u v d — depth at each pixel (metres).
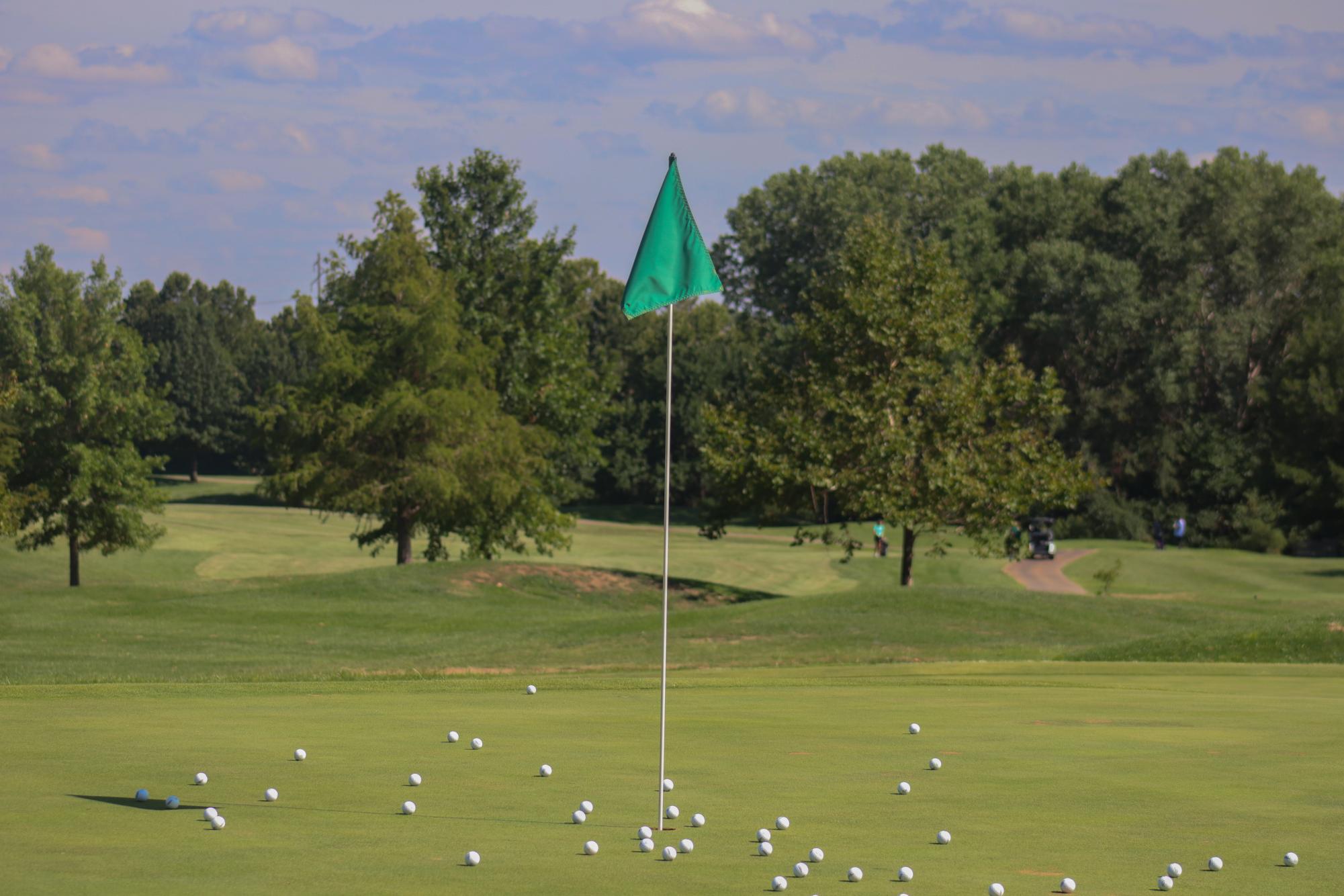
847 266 74.81
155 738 20.00
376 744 19.56
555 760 18.02
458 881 10.86
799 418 73.50
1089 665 36.59
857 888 10.72
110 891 10.35
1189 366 143.75
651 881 10.93
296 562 109.00
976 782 16.30
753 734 20.89
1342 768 17.34
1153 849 12.34
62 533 87.62
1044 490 72.06
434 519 85.81
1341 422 128.25
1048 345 151.38
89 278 86.38
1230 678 32.09
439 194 93.75
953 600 56.56
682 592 78.88
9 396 79.44
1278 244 147.62
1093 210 158.00
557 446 93.12
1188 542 140.88
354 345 82.50
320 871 11.17
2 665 38.91
